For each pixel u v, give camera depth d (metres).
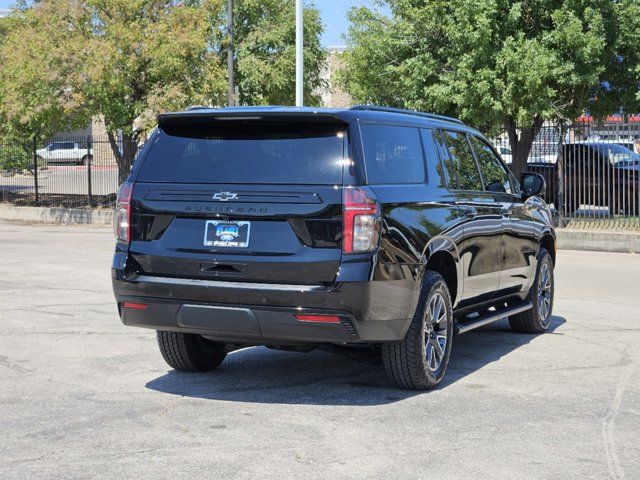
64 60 25.81
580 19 22.08
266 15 35.34
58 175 29.70
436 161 7.30
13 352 8.15
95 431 5.66
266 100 35.12
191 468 4.94
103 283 13.00
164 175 6.57
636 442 5.48
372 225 6.08
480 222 7.68
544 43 22.23
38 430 5.68
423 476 4.82
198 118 6.52
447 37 23.91
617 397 6.63
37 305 10.91
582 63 21.89
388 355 6.60
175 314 6.38
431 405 6.36
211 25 29.83
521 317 9.30
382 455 5.19
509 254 8.43
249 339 6.38
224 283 6.21
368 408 6.27
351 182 6.09
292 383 7.05
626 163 21.30
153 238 6.52
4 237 21.61
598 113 23.89
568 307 11.31
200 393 6.69
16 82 26.78
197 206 6.36
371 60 25.84
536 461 5.09
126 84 26.86
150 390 6.77
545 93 21.75
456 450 5.29
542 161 23.83
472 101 22.52
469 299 7.70
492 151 8.73
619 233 19.47
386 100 26.61
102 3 26.75
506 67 22.05
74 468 4.93
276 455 5.18
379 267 6.09
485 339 9.11
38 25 27.86
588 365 7.80
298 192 6.12
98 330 9.27
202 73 27.75
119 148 28.81
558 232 20.06
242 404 6.37
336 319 6.03
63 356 8.00
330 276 6.02
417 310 6.57
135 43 26.17
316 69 37.59
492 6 22.16
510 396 6.64
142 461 5.06
